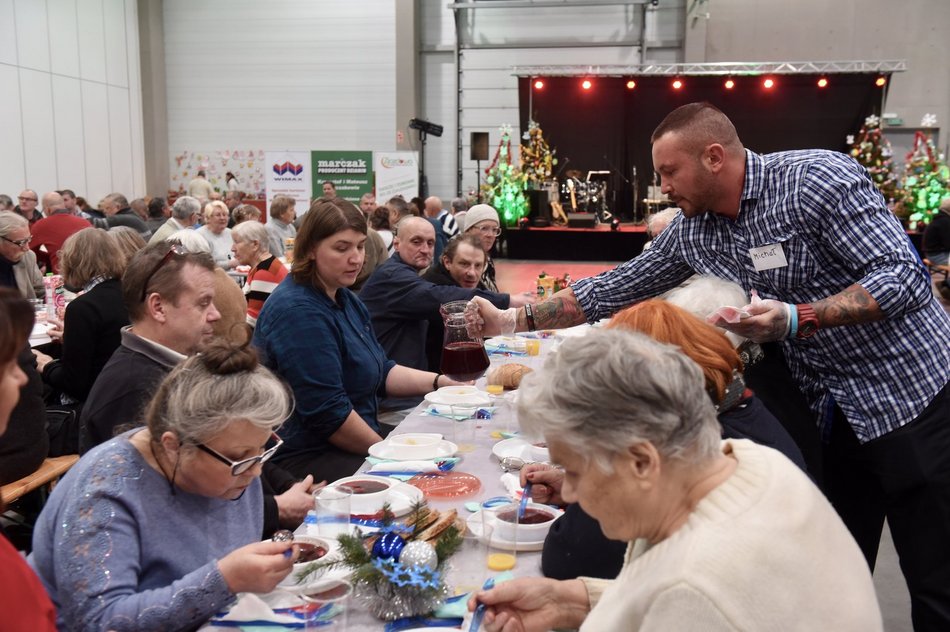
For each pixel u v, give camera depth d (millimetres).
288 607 1296
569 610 1213
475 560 1444
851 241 1892
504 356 3307
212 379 1332
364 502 1647
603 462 900
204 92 15383
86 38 13281
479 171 14438
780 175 1976
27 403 2703
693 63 13820
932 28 13617
